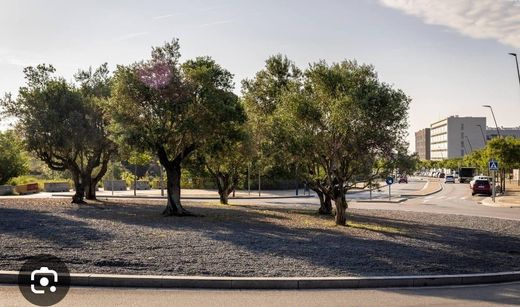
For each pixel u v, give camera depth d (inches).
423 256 487.5
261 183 2340.1
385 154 735.7
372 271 399.9
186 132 840.9
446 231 737.0
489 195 1911.9
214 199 1628.9
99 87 1184.2
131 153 971.9
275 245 531.2
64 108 1104.8
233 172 1266.0
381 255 483.5
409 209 1230.3
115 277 343.6
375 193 2118.6
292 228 717.3
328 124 746.2
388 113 709.3
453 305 310.0
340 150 759.1
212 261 421.7
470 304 313.6
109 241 526.0
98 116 1136.8
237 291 336.5
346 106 703.7
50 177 2615.7
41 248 469.4
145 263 403.9
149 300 305.9
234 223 767.7
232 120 864.3
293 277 362.3
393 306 304.7
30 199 1350.9
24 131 1085.1
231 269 388.8
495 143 1985.7
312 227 738.8
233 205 1250.6
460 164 4549.7
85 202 1210.0
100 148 1165.1
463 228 783.7
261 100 1120.8
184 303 300.4
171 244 514.6
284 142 757.9
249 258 442.9
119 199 1467.8
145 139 828.6
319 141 757.9
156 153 882.1
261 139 1025.5
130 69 851.4
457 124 6752.0
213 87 858.1
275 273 378.3
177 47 877.8
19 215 831.7
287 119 761.6
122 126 839.7
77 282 343.9
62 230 616.1
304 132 751.1
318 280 353.1
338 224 786.8
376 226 784.3
